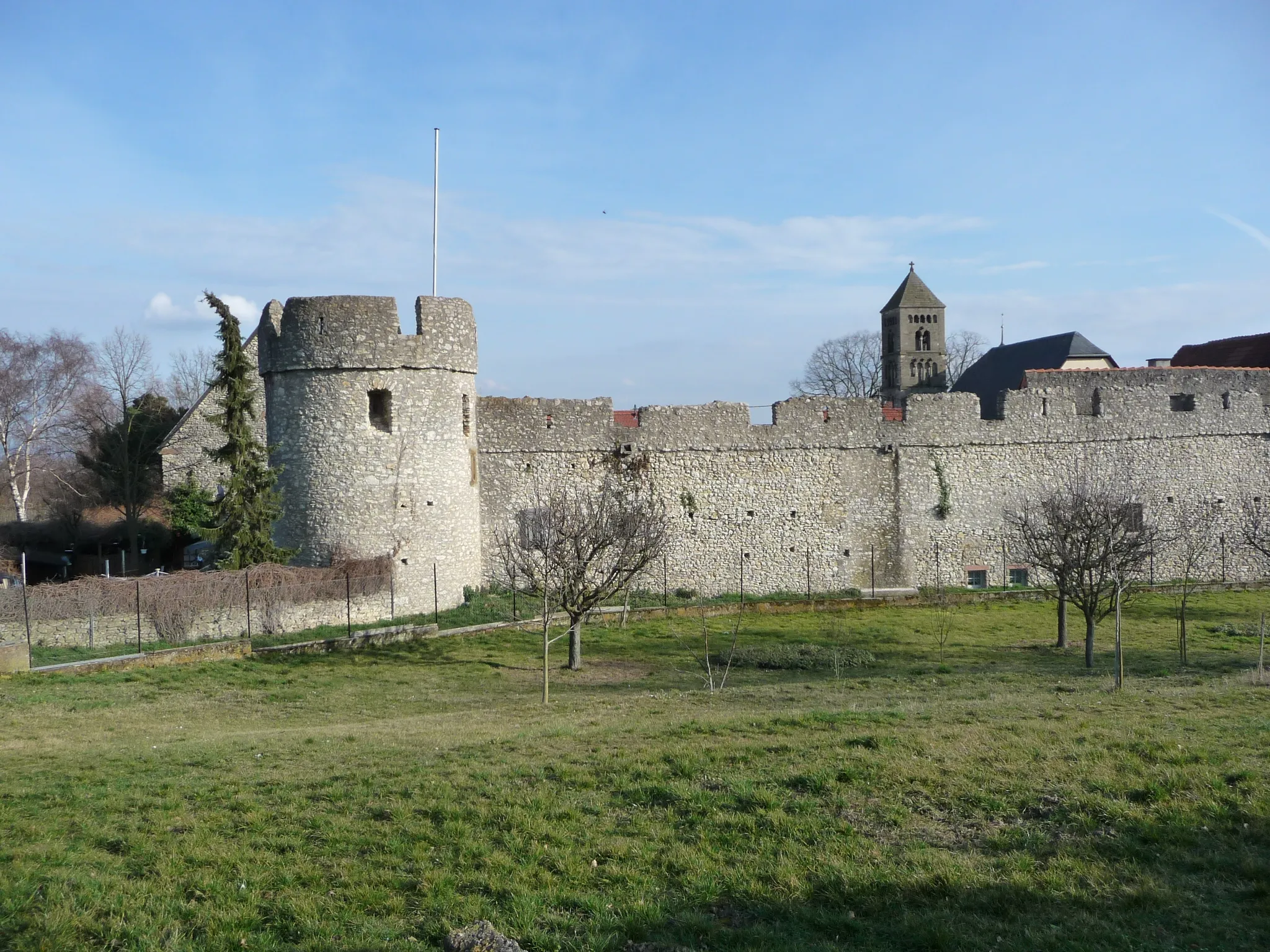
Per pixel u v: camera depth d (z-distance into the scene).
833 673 23.66
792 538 37.16
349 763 13.45
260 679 22.44
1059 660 25.17
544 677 21.45
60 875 9.52
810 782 11.24
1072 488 31.23
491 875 9.31
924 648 27.47
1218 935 7.84
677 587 36.12
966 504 38.41
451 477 30.89
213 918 8.59
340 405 29.23
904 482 38.00
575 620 24.64
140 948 8.13
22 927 8.52
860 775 11.41
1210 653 25.80
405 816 10.85
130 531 43.91
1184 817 9.81
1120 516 26.70
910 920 8.21
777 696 19.66
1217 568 40.06
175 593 25.09
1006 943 7.82
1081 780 10.98
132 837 10.52
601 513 26.48
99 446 45.91
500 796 11.33
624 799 11.20
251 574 26.61
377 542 29.52
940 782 11.14
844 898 8.68
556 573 25.91
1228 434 40.56
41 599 23.19
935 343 81.75
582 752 13.26
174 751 14.81
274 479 29.36
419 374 30.03
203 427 44.62
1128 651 26.33
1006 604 35.34
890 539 37.91
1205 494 40.25
